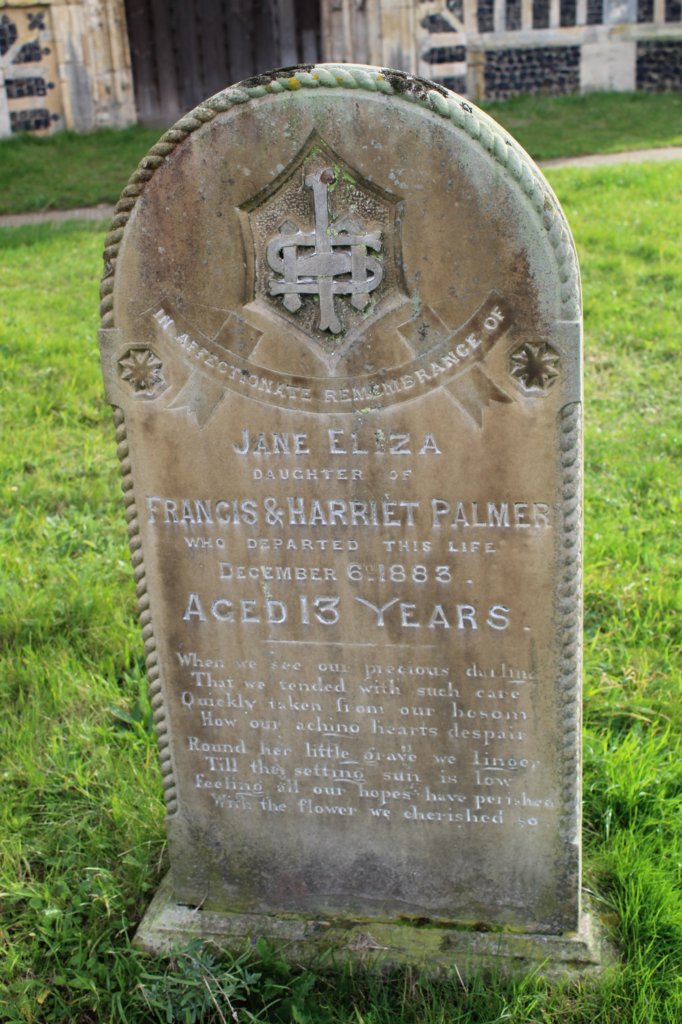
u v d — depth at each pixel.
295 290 2.95
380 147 2.79
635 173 12.52
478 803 3.36
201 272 2.98
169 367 3.09
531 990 3.31
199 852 3.61
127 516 3.28
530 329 2.87
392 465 3.06
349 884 3.55
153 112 21.67
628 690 4.52
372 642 3.26
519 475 3.01
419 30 18.30
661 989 3.29
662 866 3.58
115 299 3.05
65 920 3.61
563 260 2.81
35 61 17.27
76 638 4.98
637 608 4.94
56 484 6.30
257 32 21.56
